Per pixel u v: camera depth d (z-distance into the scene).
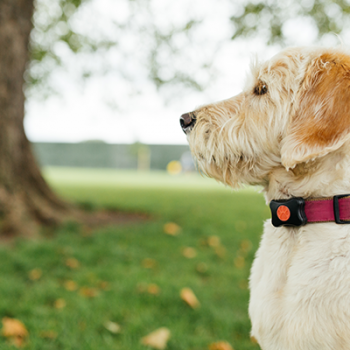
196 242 1.69
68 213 2.03
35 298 1.06
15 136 1.73
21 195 1.78
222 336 0.95
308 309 0.67
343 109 0.70
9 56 1.69
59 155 13.43
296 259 0.70
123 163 13.58
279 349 0.69
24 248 1.40
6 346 0.88
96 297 1.07
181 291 1.10
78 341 0.91
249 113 0.77
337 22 2.76
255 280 0.74
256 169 0.77
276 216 0.72
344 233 0.68
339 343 0.65
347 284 0.66
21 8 1.75
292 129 0.73
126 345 0.90
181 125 0.83
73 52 3.90
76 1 3.18
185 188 5.53
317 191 0.72
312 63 0.75
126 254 1.43
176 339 0.93
